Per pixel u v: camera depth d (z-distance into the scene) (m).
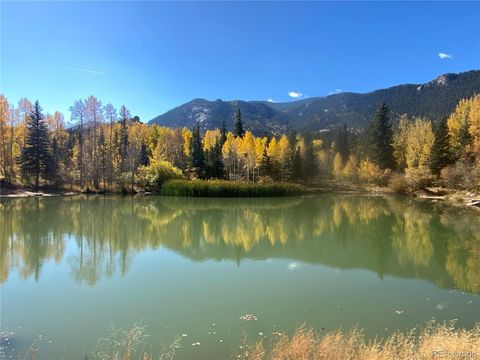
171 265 18.00
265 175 85.19
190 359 8.66
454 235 27.02
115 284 14.86
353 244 23.58
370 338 9.84
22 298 13.15
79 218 34.59
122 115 83.31
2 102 62.97
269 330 10.41
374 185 84.12
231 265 18.06
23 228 28.59
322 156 96.88
